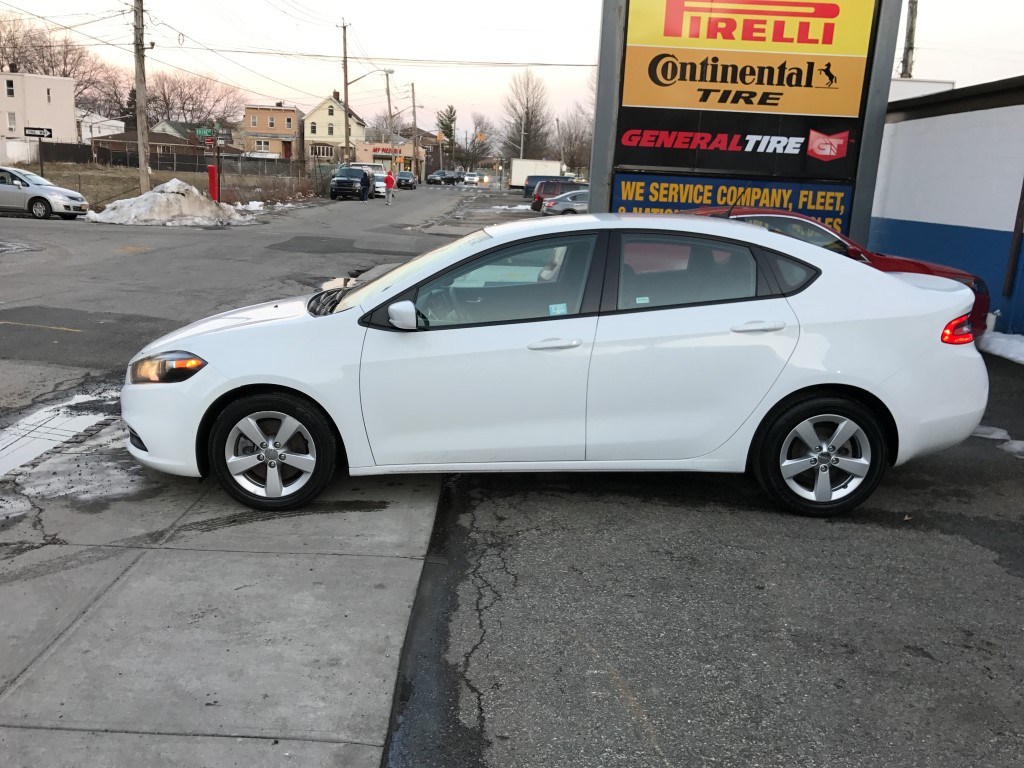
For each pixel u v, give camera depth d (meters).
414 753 2.53
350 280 6.41
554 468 4.23
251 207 29.84
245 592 3.42
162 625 3.15
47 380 6.74
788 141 9.71
